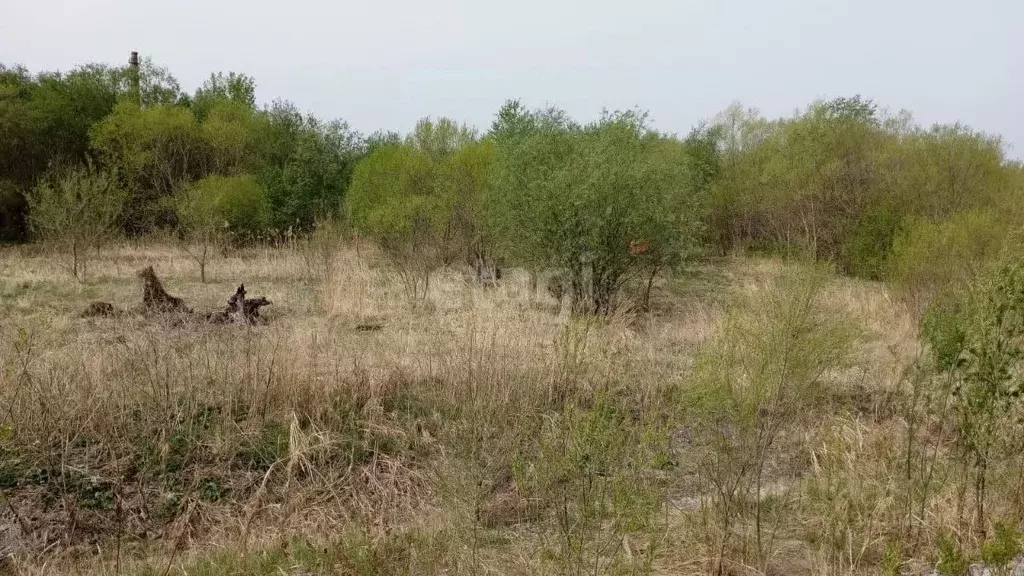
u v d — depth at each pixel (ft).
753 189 79.15
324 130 95.04
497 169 48.75
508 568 16.24
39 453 21.48
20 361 23.13
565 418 18.30
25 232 75.46
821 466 20.83
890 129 78.38
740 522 17.74
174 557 18.20
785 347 16.17
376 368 27.94
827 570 15.16
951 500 17.37
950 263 37.37
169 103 91.86
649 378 26.35
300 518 20.16
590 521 16.55
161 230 76.74
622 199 41.78
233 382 25.43
